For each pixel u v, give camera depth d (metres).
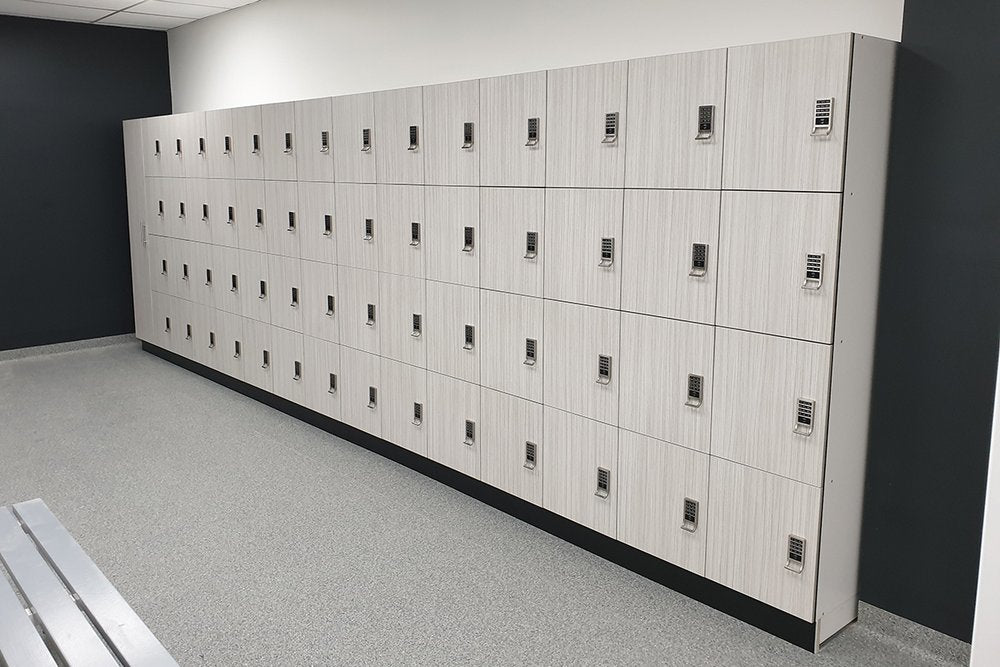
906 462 2.85
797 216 2.65
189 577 3.42
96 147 7.39
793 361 2.73
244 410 5.76
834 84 2.50
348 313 4.84
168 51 7.71
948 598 2.82
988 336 2.61
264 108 5.28
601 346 3.37
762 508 2.90
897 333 2.81
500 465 3.97
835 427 2.73
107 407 5.80
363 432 4.96
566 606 3.19
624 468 3.36
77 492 4.30
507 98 3.58
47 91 7.05
